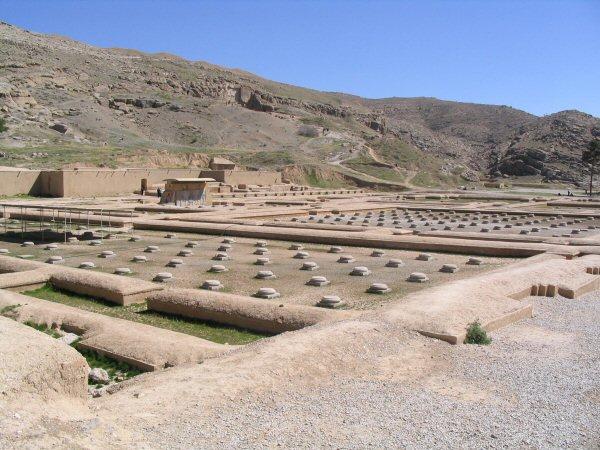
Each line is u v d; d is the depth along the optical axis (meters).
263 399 9.29
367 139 155.00
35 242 32.12
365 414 8.97
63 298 19.30
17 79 127.06
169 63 191.00
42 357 8.11
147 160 91.69
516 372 11.06
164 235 35.56
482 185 123.75
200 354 12.85
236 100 174.12
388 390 9.99
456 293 15.35
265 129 147.38
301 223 38.47
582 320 15.27
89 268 24.42
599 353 12.33
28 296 18.05
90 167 80.62
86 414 8.10
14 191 58.72
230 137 137.62
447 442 8.13
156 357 12.74
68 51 164.75
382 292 19.48
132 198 59.56
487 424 8.74
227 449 7.65
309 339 11.63
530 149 145.88
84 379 8.58
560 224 44.78
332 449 7.80
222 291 19.92
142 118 137.25
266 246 31.27
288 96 196.62
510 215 52.00
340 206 55.59
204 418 8.50
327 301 17.34
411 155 141.50
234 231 35.22
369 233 32.94
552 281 18.59
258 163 106.94
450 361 11.57
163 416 8.48
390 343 12.20
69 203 52.84
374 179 107.81
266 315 15.49
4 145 88.06
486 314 14.35
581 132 156.12
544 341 13.19
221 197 66.19
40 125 105.00
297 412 8.92
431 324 13.08
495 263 26.00
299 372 10.34
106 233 35.22
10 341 8.27
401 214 52.66
